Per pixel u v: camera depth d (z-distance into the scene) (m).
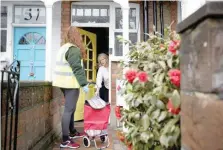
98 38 6.91
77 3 5.73
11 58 5.64
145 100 1.74
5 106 1.96
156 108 1.66
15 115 2.05
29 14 5.79
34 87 2.91
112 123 5.27
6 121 1.89
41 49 5.80
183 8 3.94
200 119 0.90
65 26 5.70
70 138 3.62
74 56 3.42
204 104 0.87
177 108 1.36
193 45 0.99
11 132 1.97
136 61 2.18
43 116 3.38
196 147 0.93
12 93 1.98
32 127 2.83
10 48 5.69
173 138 1.43
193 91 0.98
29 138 2.71
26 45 5.79
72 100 3.53
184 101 1.11
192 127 0.98
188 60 1.05
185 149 1.08
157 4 5.69
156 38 2.29
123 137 2.36
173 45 1.63
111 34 5.73
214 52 0.84
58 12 5.70
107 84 5.37
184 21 1.08
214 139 0.83
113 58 5.40
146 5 5.51
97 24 5.79
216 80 0.83
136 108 1.93
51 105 3.93
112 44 5.71
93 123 3.52
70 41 3.56
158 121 1.60
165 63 1.76
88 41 6.23
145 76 1.73
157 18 5.70
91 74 6.25
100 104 3.55
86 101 3.58
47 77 4.76
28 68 5.77
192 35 1.00
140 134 1.77
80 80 3.44
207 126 0.85
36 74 5.76
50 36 4.85
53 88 4.09
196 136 0.93
